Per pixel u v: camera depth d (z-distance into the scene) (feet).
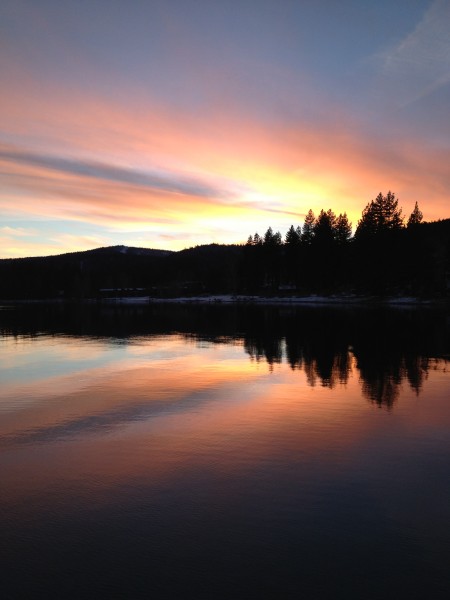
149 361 52.08
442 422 27.12
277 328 95.45
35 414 29.19
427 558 13.65
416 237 206.59
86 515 16.16
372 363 48.62
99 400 32.99
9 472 19.84
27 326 111.75
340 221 271.49
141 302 357.82
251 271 333.01
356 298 228.02
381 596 12.14
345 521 15.67
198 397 33.81
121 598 12.14
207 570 13.17
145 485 18.49
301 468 20.21
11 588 12.51
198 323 116.16
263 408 30.50
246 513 16.21
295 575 12.94
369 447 22.86
